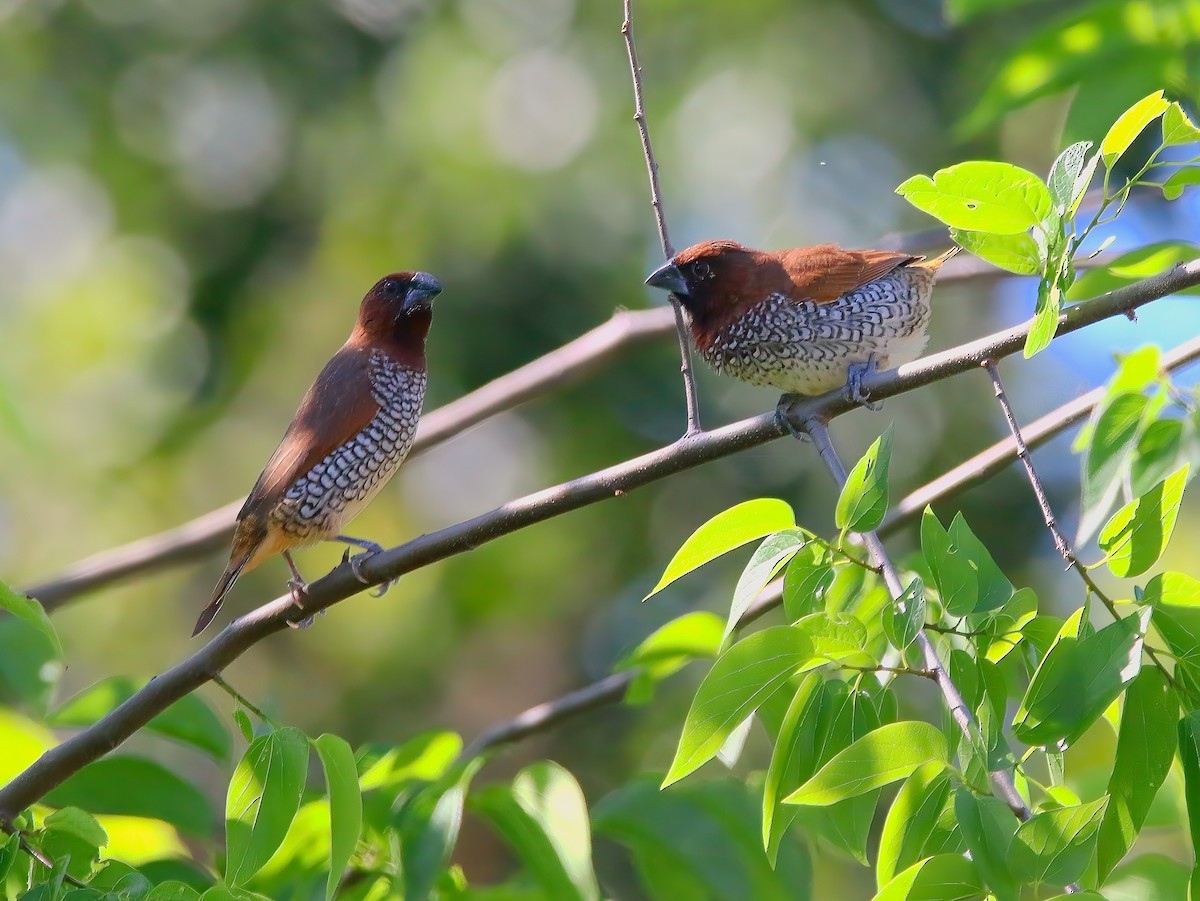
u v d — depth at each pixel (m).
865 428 13.15
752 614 7.35
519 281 13.09
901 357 8.91
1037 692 4.50
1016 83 6.96
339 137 13.93
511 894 6.60
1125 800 4.50
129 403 14.13
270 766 4.95
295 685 13.93
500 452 14.11
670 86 13.30
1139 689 4.55
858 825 5.18
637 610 13.81
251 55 14.11
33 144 14.11
